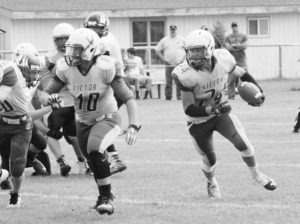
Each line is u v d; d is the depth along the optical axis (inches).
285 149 980.6
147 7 2640.3
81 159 848.3
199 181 765.3
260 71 2434.8
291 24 2706.7
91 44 591.5
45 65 812.6
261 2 2662.4
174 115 1478.8
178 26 2684.5
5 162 723.4
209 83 649.6
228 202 653.9
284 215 595.5
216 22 2536.9
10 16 2588.6
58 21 2637.8
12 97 629.9
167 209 629.9
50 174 843.4
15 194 658.2
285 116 1393.9
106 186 607.8
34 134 799.7
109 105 617.0
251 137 1111.0
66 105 815.7
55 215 621.0
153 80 2171.5
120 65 607.5
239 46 1989.4
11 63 628.1
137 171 838.5
